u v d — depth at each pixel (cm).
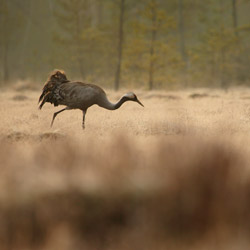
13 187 1686
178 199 1673
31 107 6444
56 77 4297
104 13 19825
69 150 2061
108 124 4309
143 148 2675
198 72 13188
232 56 13488
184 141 2055
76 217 1666
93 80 13538
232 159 1880
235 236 1634
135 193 1675
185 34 17500
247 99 7581
